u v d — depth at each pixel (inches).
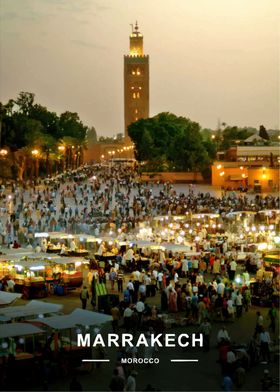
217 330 1325.0
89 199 3821.4
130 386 910.4
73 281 1672.0
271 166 5103.3
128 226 2765.7
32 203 3393.2
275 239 2053.4
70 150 7396.7
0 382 999.0
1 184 4480.8
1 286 1578.5
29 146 5551.2
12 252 1844.2
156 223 2829.7
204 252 2027.6
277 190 4896.7
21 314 1146.7
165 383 1009.5
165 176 5728.3
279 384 982.4
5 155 5334.6
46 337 1074.1
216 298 1403.8
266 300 1529.3
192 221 2824.8
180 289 1465.3
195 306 1371.8
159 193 4210.1
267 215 2832.2
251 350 1091.9
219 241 2250.2
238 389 981.2
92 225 2773.1
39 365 1019.3
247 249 2149.4
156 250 2048.5
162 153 6171.3
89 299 1592.0
